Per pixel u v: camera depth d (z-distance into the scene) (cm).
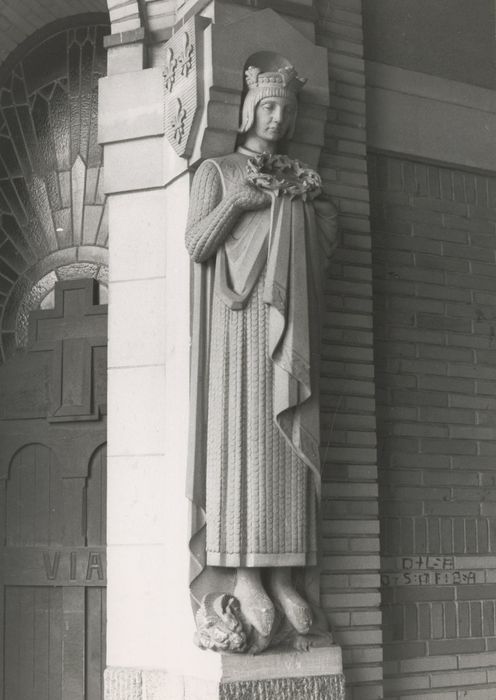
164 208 692
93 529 776
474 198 789
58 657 771
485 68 807
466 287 774
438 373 755
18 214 857
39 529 792
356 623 670
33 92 866
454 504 748
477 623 743
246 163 641
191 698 617
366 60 755
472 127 791
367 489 691
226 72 652
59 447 794
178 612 640
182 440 651
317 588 648
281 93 648
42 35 868
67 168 849
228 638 597
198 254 632
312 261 627
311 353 618
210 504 614
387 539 720
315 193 633
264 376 616
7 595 793
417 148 764
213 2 674
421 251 761
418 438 741
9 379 819
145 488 670
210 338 631
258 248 622
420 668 717
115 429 685
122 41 716
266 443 612
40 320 819
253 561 602
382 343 738
